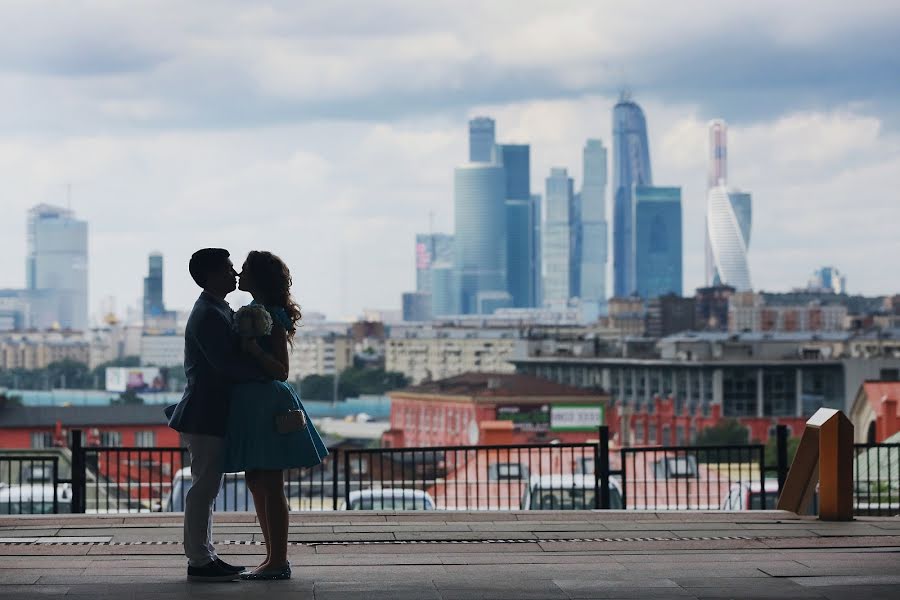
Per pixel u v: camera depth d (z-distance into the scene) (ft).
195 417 34.71
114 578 35.99
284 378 35.19
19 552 40.34
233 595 33.68
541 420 463.83
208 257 35.12
